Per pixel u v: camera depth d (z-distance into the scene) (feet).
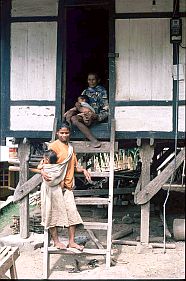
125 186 33.47
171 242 26.03
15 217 28.58
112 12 24.58
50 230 21.25
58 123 24.77
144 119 24.59
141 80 24.58
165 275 20.56
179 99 24.38
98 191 27.43
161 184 24.70
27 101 25.26
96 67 33.09
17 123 25.36
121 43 24.62
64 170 21.01
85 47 33.06
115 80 24.68
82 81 32.76
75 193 26.94
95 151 23.80
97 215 32.78
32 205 35.96
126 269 21.38
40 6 25.04
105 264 21.99
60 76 24.98
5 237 25.93
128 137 24.63
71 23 32.81
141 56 24.54
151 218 32.50
